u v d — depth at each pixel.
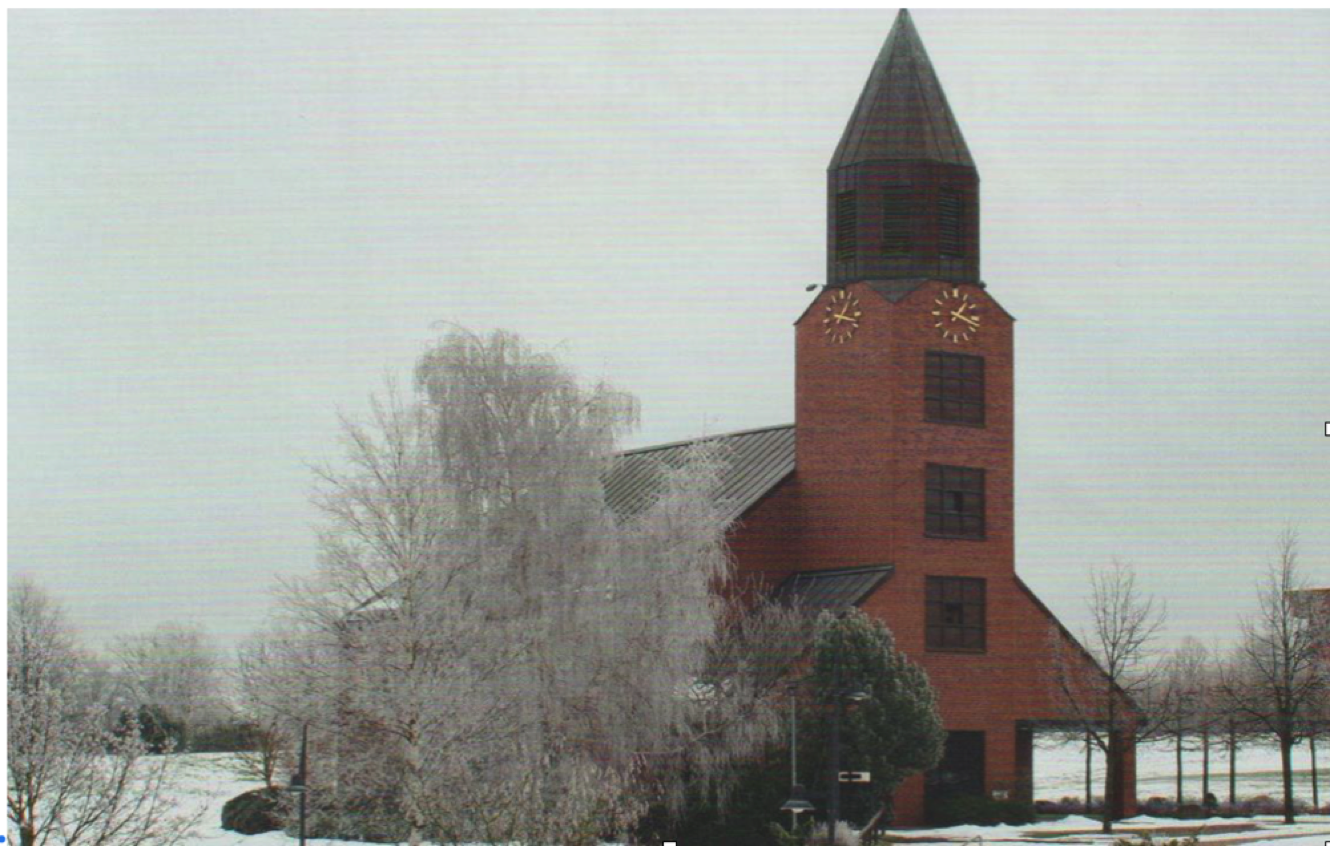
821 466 76.94
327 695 53.09
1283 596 75.50
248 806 66.25
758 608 72.06
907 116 76.31
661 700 57.94
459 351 59.72
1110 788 68.38
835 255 77.44
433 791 46.50
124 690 99.69
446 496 57.00
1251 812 75.38
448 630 53.38
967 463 75.38
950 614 74.06
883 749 61.84
